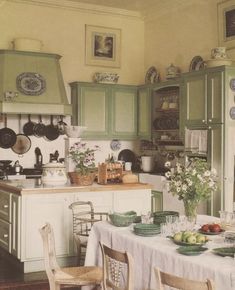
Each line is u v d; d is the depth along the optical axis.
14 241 4.70
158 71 7.21
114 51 7.38
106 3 7.03
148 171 6.89
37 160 6.69
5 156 6.59
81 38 7.12
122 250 3.23
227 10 5.82
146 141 7.32
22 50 6.32
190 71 5.96
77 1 6.95
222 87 5.12
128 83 7.48
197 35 6.40
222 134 5.11
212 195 5.21
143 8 7.28
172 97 6.58
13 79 6.15
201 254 2.73
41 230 3.17
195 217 3.46
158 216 3.62
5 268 4.78
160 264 2.82
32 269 4.66
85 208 4.81
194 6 6.45
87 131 6.80
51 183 4.79
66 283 3.18
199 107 5.51
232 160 5.15
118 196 4.94
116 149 7.34
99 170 5.08
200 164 3.46
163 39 7.12
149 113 6.83
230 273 2.36
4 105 5.99
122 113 7.05
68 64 7.04
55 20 6.93
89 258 3.59
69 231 4.75
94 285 3.26
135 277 3.04
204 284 2.06
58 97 6.36
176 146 6.53
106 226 3.56
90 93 6.82
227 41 5.83
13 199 4.75
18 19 6.69
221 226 3.43
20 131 6.68
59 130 6.86
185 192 3.42
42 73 6.34
